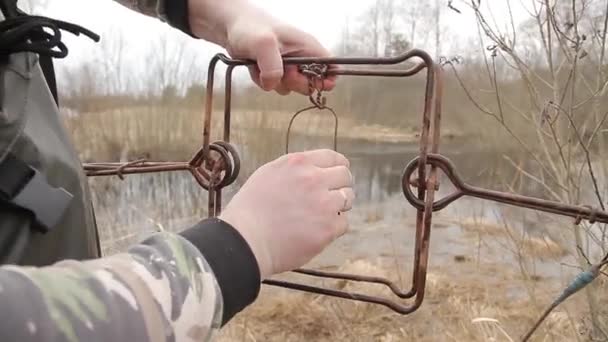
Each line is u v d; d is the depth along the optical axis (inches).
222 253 16.1
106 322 13.4
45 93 24.7
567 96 75.5
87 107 287.9
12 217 20.8
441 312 109.3
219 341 100.3
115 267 14.6
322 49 28.8
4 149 20.9
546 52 69.2
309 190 18.2
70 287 13.5
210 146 26.2
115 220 161.3
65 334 12.9
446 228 153.7
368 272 129.6
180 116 277.3
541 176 80.0
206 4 30.4
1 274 13.3
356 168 259.0
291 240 17.5
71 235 23.6
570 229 77.2
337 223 18.6
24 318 12.6
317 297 119.8
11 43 21.8
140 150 276.2
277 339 104.5
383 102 310.2
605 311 71.0
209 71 26.5
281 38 28.0
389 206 199.6
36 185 21.3
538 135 76.9
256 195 17.7
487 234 133.3
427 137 21.7
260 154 181.2
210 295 15.3
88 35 25.1
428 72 21.5
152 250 15.4
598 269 25.9
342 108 295.0
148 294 14.3
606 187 71.6
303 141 180.5
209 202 26.4
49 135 23.5
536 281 103.4
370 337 103.6
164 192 197.5
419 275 22.5
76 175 24.4
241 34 26.7
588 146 64.8
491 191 22.1
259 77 27.4
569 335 82.4
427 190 21.9
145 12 33.8
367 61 23.0
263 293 123.1
